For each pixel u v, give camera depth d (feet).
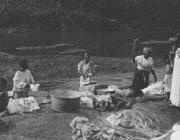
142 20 105.40
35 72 60.90
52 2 93.61
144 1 106.83
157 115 32.53
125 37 93.61
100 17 95.09
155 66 71.51
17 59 66.90
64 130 28.09
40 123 28.89
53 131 27.76
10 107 31.81
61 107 31.60
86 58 41.11
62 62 67.15
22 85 34.40
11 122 28.96
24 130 27.71
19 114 31.58
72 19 90.38
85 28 91.40
